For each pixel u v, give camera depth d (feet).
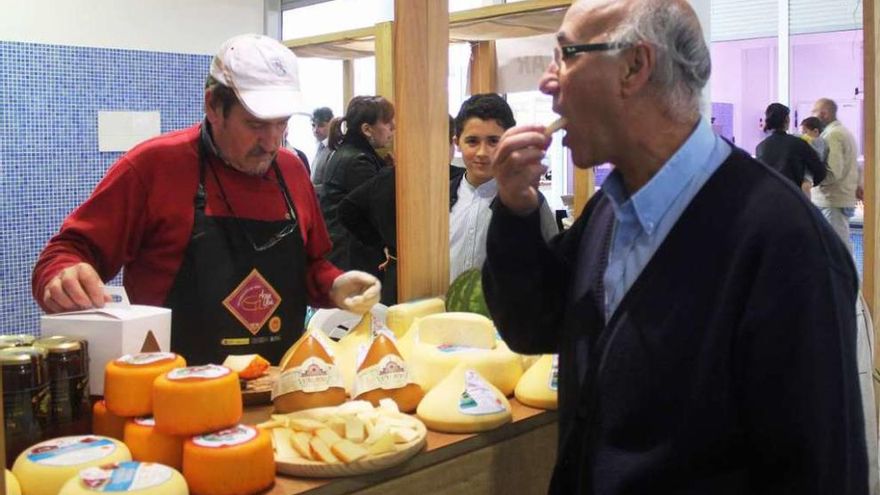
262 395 5.55
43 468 4.02
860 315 5.14
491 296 5.00
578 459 4.29
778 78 22.74
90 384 4.99
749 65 24.16
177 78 15.75
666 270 4.01
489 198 9.00
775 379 3.61
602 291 4.45
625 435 4.04
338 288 6.72
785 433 3.58
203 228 6.43
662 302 3.99
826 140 20.22
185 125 15.94
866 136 8.20
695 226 3.99
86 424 4.79
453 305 6.83
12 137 13.61
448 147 7.32
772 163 18.93
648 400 3.97
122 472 3.94
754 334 3.67
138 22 15.24
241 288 6.43
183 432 4.23
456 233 9.04
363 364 5.43
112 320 4.94
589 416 4.21
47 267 5.98
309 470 4.36
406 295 7.09
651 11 3.98
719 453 3.84
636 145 4.15
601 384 4.13
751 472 3.83
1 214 13.57
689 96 4.12
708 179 4.06
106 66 14.70
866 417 5.09
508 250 4.79
